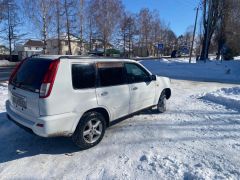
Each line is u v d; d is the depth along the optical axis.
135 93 5.32
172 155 4.15
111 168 3.73
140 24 65.25
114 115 4.85
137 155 4.16
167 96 7.20
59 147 4.45
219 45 34.03
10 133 5.05
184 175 3.53
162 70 23.72
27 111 3.99
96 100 4.32
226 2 30.27
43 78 3.75
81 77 4.12
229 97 8.23
